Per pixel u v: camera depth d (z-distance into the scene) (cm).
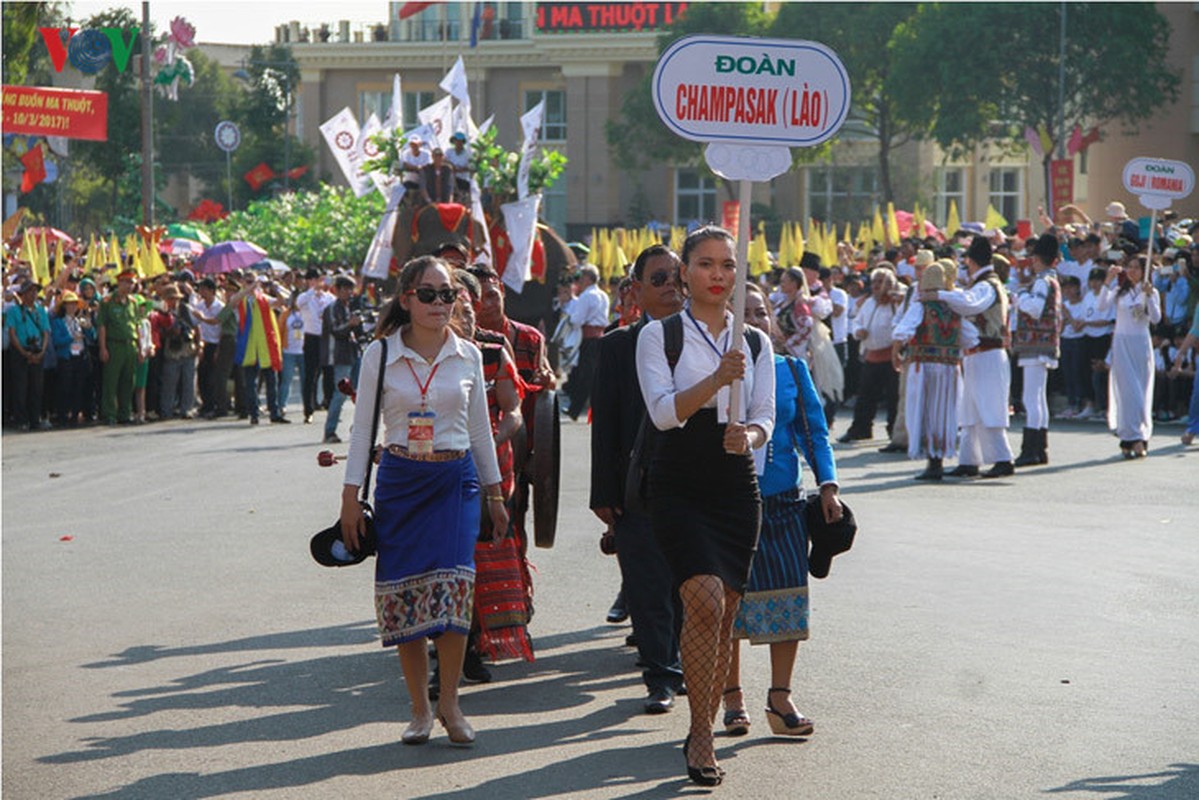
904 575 1287
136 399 2992
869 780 765
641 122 8169
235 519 1638
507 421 963
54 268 3819
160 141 10475
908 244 3275
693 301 779
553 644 1077
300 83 9900
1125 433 2138
